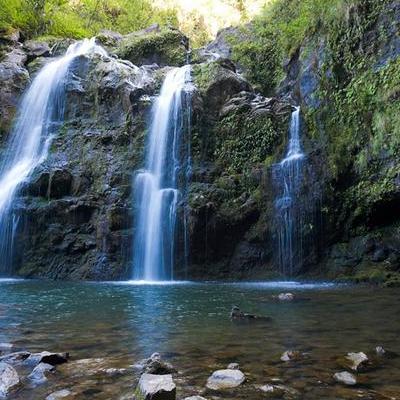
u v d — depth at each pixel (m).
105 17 26.78
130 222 12.63
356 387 3.00
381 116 11.56
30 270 12.69
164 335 4.64
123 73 16.36
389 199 11.10
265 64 18.91
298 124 13.59
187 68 16.22
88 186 13.73
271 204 12.26
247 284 10.62
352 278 10.87
